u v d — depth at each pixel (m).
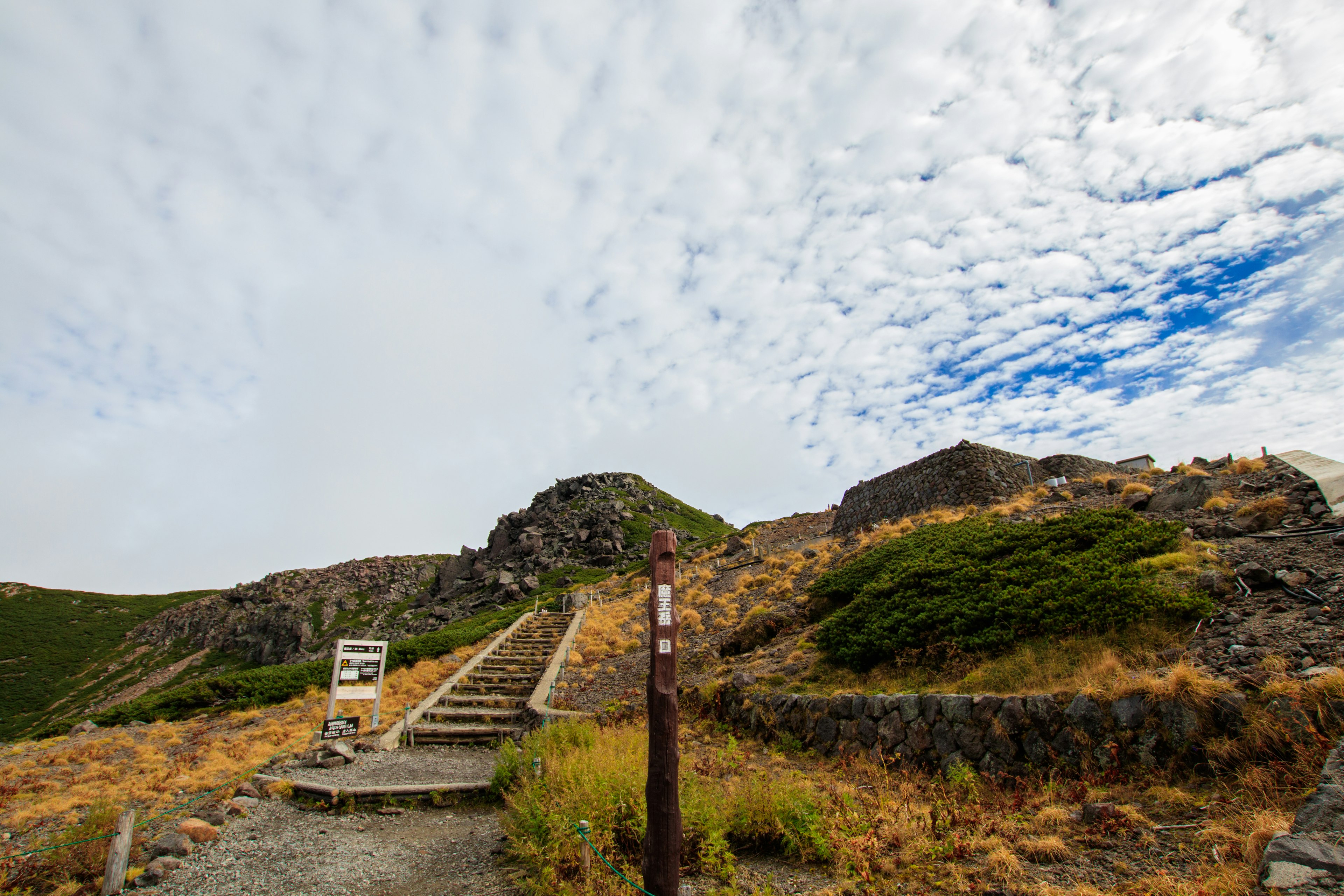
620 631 21.98
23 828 8.37
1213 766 5.10
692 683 13.05
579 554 59.44
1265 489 10.73
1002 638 8.47
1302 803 4.26
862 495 29.78
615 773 6.14
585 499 74.38
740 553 32.28
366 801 8.14
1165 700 5.65
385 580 76.75
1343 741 4.22
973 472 22.62
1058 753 6.27
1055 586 8.91
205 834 6.82
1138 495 12.45
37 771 12.38
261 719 16.61
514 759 8.32
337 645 12.06
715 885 5.02
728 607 18.70
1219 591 7.43
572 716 11.74
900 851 5.09
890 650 9.81
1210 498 10.74
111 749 14.20
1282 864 3.35
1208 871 3.84
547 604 33.47
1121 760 5.75
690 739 10.30
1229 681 5.56
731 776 7.77
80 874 5.98
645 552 57.66
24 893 5.64
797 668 11.41
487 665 18.52
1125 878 4.07
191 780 10.33
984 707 7.04
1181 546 9.12
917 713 7.75
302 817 7.80
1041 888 4.05
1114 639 7.37
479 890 5.38
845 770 7.93
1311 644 5.77
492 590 53.72
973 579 10.48
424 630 51.47
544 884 5.03
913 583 11.52
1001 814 5.62
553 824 5.50
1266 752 4.87
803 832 5.44
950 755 7.20
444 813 7.99
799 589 17.44
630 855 5.46
